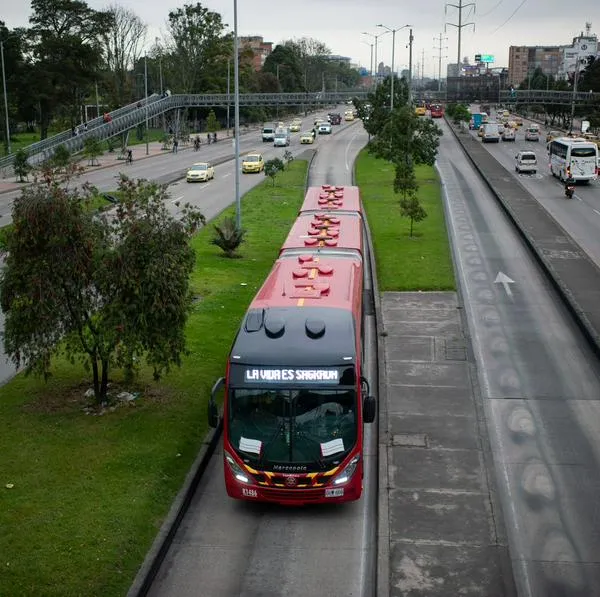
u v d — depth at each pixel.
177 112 107.44
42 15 91.62
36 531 12.30
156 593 11.48
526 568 12.13
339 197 29.64
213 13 124.25
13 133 103.69
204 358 20.48
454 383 19.64
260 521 13.51
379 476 14.95
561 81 147.88
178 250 16.28
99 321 16.39
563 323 24.53
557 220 42.47
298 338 13.73
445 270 30.48
